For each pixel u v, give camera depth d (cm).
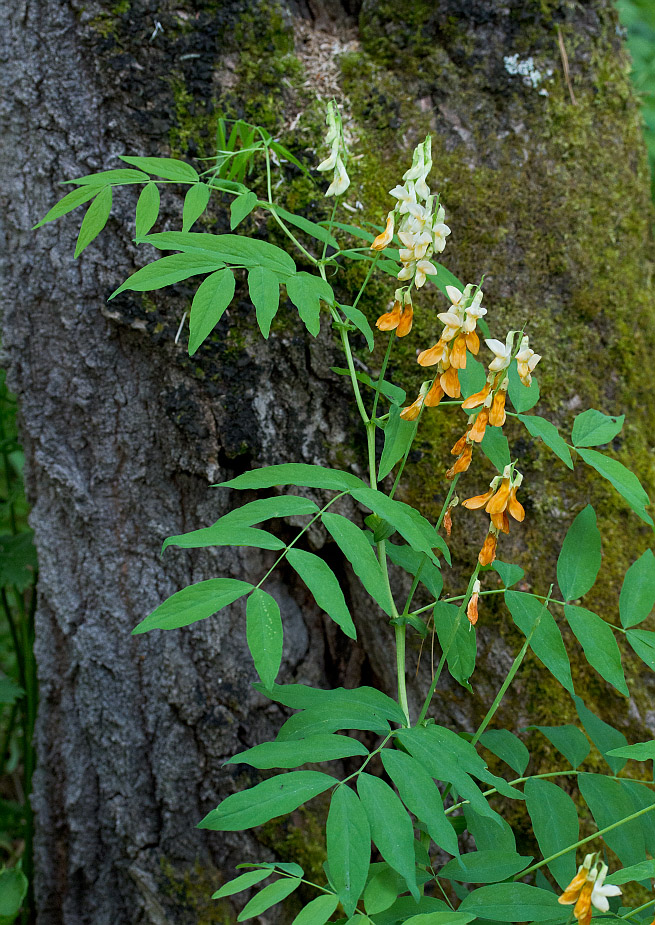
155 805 126
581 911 92
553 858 99
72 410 125
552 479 124
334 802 93
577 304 125
